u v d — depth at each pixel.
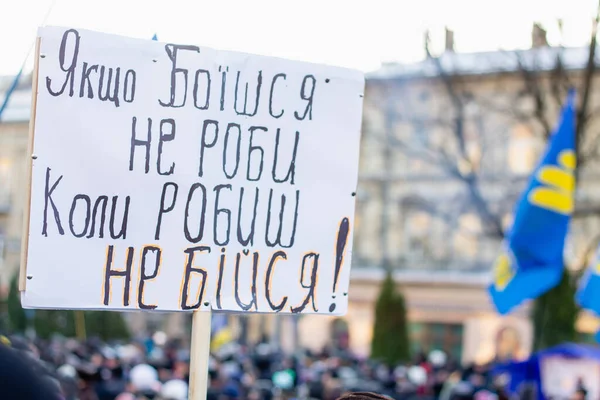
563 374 11.61
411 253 41.91
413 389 15.30
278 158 4.15
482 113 27.95
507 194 35.50
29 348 3.51
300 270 4.16
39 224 3.83
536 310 18.53
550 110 23.58
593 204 26.17
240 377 14.03
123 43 3.94
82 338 16.22
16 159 34.44
